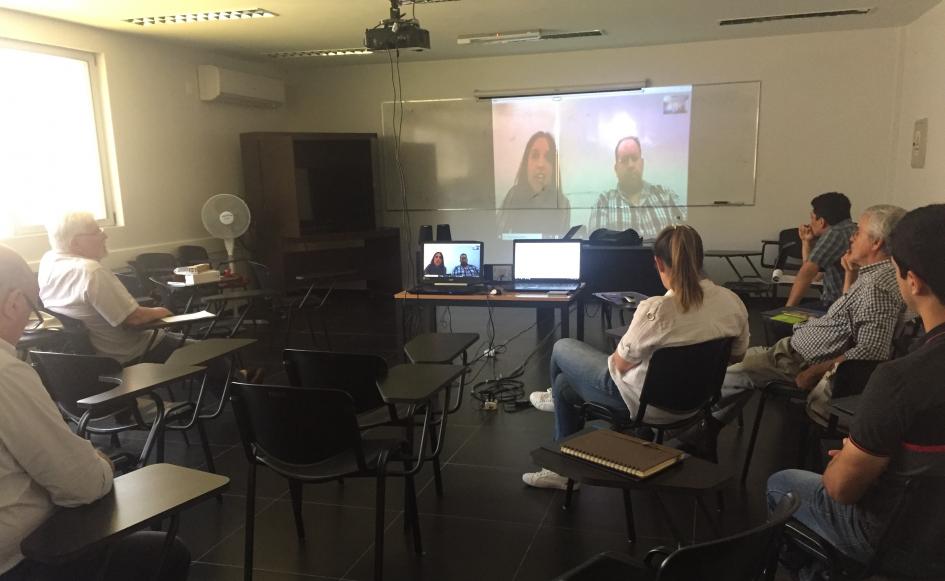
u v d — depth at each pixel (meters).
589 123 7.11
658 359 2.27
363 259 7.63
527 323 5.99
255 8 4.73
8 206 4.79
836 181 6.58
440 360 2.63
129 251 5.63
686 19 5.58
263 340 5.57
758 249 6.87
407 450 2.28
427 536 2.50
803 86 6.50
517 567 2.28
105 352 3.26
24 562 1.37
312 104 7.90
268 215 6.95
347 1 4.61
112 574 1.55
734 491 2.78
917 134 5.61
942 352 1.27
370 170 7.41
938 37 5.17
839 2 5.08
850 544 1.51
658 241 2.40
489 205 7.57
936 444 1.29
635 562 1.45
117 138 5.56
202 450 3.35
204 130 6.59
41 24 4.88
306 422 1.95
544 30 5.89
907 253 1.30
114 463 2.55
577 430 2.78
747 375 2.88
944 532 1.34
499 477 2.97
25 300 1.45
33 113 4.97
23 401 1.32
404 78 7.57
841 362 2.26
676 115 6.87
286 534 2.54
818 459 2.65
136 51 5.72
